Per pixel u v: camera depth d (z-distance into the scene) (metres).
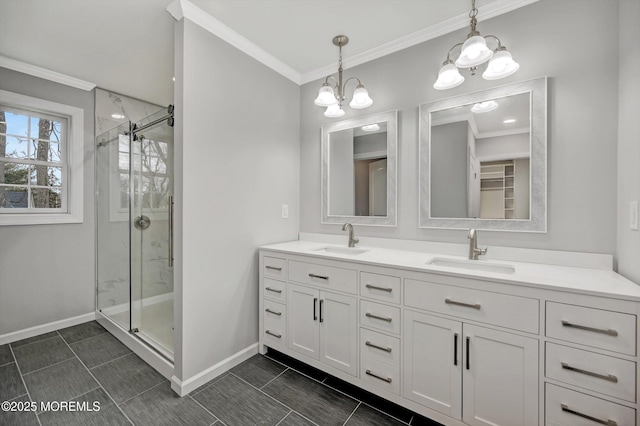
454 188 1.87
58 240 2.59
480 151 1.78
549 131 1.57
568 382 1.12
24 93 2.37
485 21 1.75
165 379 1.85
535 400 1.18
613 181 1.41
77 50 2.15
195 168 1.77
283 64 2.41
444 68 1.54
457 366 1.35
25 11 1.70
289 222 2.55
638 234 1.18
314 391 1.74
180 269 1.72
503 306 1.24
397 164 2.12
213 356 1.88
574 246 1.51
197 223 1.78
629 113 1.27
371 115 2.24
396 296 1.53
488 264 1.64
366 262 1.63
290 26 1.91
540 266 1.52
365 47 2.16
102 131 2.82
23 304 2.42
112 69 2.44
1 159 2.35
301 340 1.94
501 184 1.71
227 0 1.65
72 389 1.75
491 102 1.74
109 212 2.63
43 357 2.12
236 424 1.47
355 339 1.68
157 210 2.07
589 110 1.47
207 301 1.85
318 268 1.84
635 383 1.01
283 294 2.03
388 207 2.15
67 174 2.68
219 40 1.91
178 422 1.48
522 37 1.64
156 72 2.49
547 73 1.57
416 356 1.47
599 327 1.06
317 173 2.56
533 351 1.18
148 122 2.15
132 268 2.30
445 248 1.89
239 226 2.07
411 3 1.69
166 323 2.00
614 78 1.40
